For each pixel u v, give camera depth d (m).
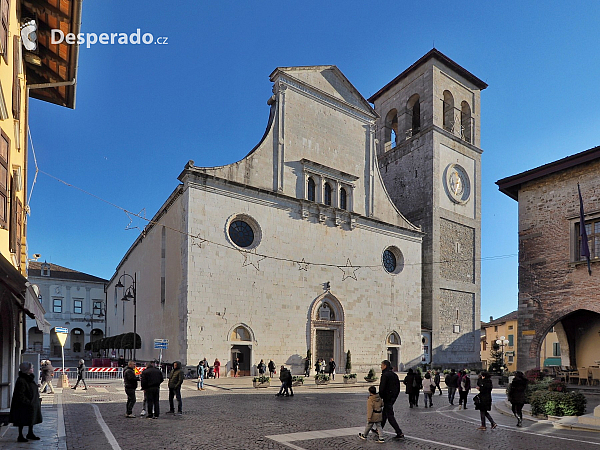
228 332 30.19
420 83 48.81
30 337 70.56
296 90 36.97
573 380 24.84
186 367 28.30
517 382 14.34
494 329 62.16
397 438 11.72
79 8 14.27
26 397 10.68
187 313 28.73
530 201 25.41
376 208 40.66
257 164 33.66
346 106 40.12
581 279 22.58
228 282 30.69
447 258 45.38
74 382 26.94
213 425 13.23
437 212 45.16
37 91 18.42
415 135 47.94
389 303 39.38
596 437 12.27
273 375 30.75
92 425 13.02
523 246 25.36
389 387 11.86
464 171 49.03
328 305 35.94
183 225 30.38
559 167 23.88
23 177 15.98
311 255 35.25
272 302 32.53
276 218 33.88
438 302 43.66
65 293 73.88
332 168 37.53
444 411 17.83
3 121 11.88
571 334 26.42
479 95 52.84
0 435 11.33
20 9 14.17
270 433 12.15
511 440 11.80
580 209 22.34
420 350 40.72
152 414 14.45
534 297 24.44
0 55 10.91
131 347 39.84
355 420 14.62
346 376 29.81
